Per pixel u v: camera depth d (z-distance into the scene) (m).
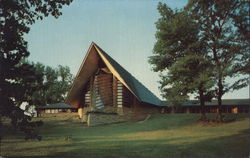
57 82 62.28
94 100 30.09
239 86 19.67
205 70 20.47
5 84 7.26
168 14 22.88
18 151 11.34
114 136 16.98
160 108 45.62
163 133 17.84
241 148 11.79
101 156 10.20
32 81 7.84
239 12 17.64
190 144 12.93
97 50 27.70
